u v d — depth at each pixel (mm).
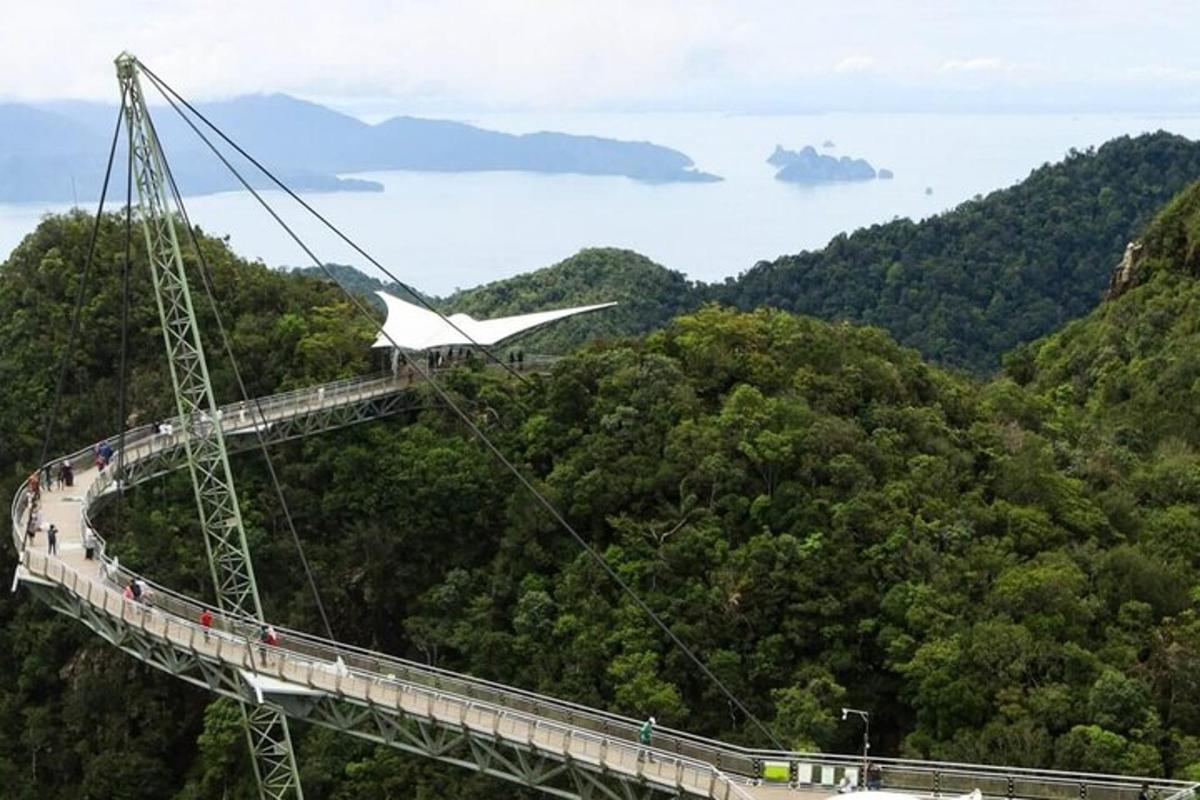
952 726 77438
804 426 98875
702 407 106000
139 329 124250
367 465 109562
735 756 66750
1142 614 83750
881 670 84062
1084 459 108062
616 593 92812
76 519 93188
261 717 91688
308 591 105562
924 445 102062
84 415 118188
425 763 91312
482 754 73000
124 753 97562
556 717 72562
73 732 100500
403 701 73125
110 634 81688
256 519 107375
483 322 134750
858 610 86250
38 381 119625
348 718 76000
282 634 79562
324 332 125812
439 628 100438
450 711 72438
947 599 83562
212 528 93188
